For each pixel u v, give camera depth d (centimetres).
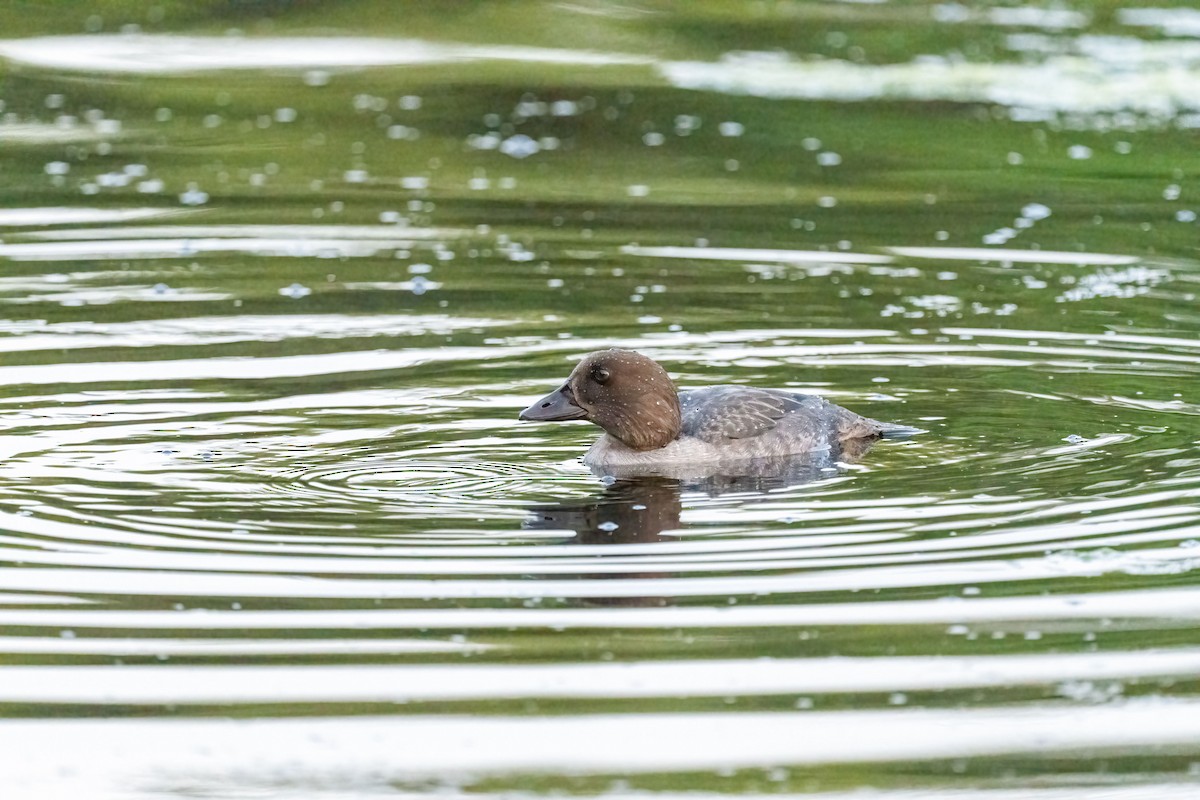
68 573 1284
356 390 1753
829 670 1159
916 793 1027
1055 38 3606
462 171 2780
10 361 1828
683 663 1166
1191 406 1716
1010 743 1079
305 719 1102
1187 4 3809
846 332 1983
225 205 2561
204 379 1780
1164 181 2727
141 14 3678
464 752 1066
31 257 2269
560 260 2294
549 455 1584
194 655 1173
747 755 1062
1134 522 1396
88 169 2747
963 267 2272
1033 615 1234
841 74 3334
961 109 3119
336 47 3512
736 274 2233
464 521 1398
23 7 3678
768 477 1522
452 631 1205
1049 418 1681
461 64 3400
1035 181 2723
